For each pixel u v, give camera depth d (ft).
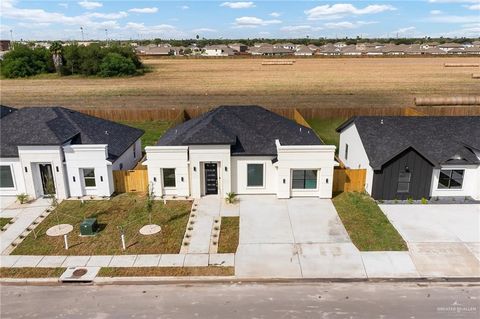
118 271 50.03
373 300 43.91
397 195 72.54
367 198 72.79
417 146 71.72
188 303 43.68
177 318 41.09
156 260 52.60
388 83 239.09
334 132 124.67
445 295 44.80
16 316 41.73
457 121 81.51
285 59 405.39
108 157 73.82
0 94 212.43
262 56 456.04
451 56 433.48
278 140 76.48
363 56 433.89
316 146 69.41
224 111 85.10
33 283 47.93
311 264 51.42
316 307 42.75
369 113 139.95
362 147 77.61
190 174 72.49
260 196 73.72
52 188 69.77
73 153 71.41
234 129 78.28
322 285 47.06
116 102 187.62
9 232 60.54
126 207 69.51
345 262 51.80
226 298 44.57
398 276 48.62
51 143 69.77
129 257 53.36
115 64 282.56
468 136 76.33
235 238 58.34
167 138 84.17
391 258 52.60
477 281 47.62
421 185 72.08
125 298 44.70
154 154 71.15
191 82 250.57
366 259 52.44
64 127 76.28
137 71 298.97
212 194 74.59
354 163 84.12
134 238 58.49
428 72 295.28
